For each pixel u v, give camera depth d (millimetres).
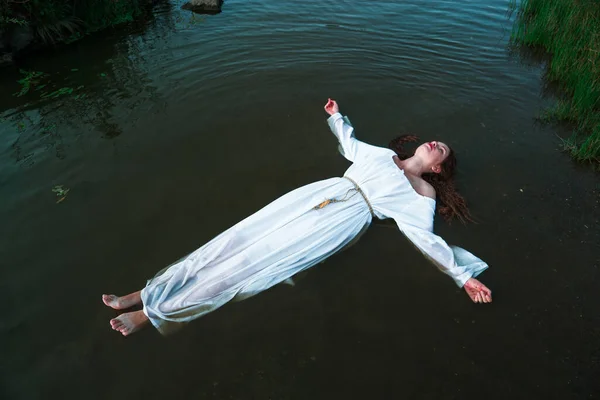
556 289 2990
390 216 3502
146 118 4625
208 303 2867
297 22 6609
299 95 4988
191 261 3006
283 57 5711
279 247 3141
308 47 5922
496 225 3482
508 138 4434
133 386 2432
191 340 2656
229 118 4625
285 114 4691
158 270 3082
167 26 6695
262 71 5418
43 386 2422
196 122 4559
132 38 6391
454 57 5805
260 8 7133
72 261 3117
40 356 2559
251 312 2816
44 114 4730
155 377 2473
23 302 2848
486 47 6070
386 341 2662
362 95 5020
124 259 3145
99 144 4242
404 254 3246
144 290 2828
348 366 2531
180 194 3693
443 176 3916
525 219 3531
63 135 4379
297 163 4059
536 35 6086
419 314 2818
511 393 2418
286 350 2607
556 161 4148
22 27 5969
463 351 2619
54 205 3555
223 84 5180
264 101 4887
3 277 2992
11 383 2430
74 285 2963
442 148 3844
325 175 3932
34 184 3762
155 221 3443
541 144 4363
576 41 5582
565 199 3719
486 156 4195
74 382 2441
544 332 2729
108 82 5309
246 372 2500
